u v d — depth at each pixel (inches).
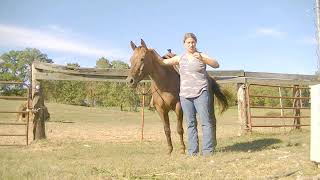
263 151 159.0
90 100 1109.1
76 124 439.5
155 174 114.1
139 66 157.9
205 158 141.7
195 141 159.6
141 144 223.8
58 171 117.1
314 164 118.8
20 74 1886.1
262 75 279.9
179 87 164.2
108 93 1013.2
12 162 141.2
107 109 892.6
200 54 155.9
